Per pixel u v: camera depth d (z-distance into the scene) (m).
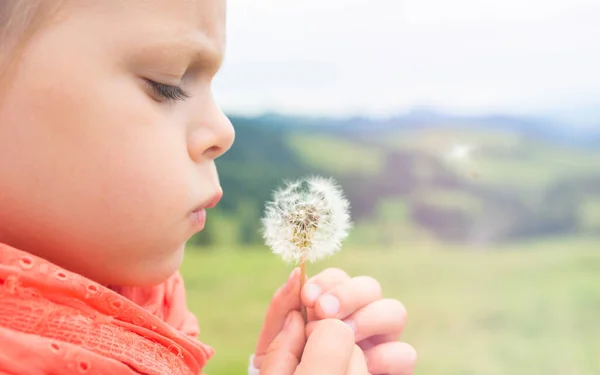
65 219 0.22
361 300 0.32
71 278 0.23
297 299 0.32
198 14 0.24
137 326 0.24
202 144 0.25
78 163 0.22
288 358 0.30
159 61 0.23
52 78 0.21
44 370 0.21
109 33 0.22
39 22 0.21
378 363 0.32
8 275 0.22
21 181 0.22
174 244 0.24
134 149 0.23
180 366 0.26
